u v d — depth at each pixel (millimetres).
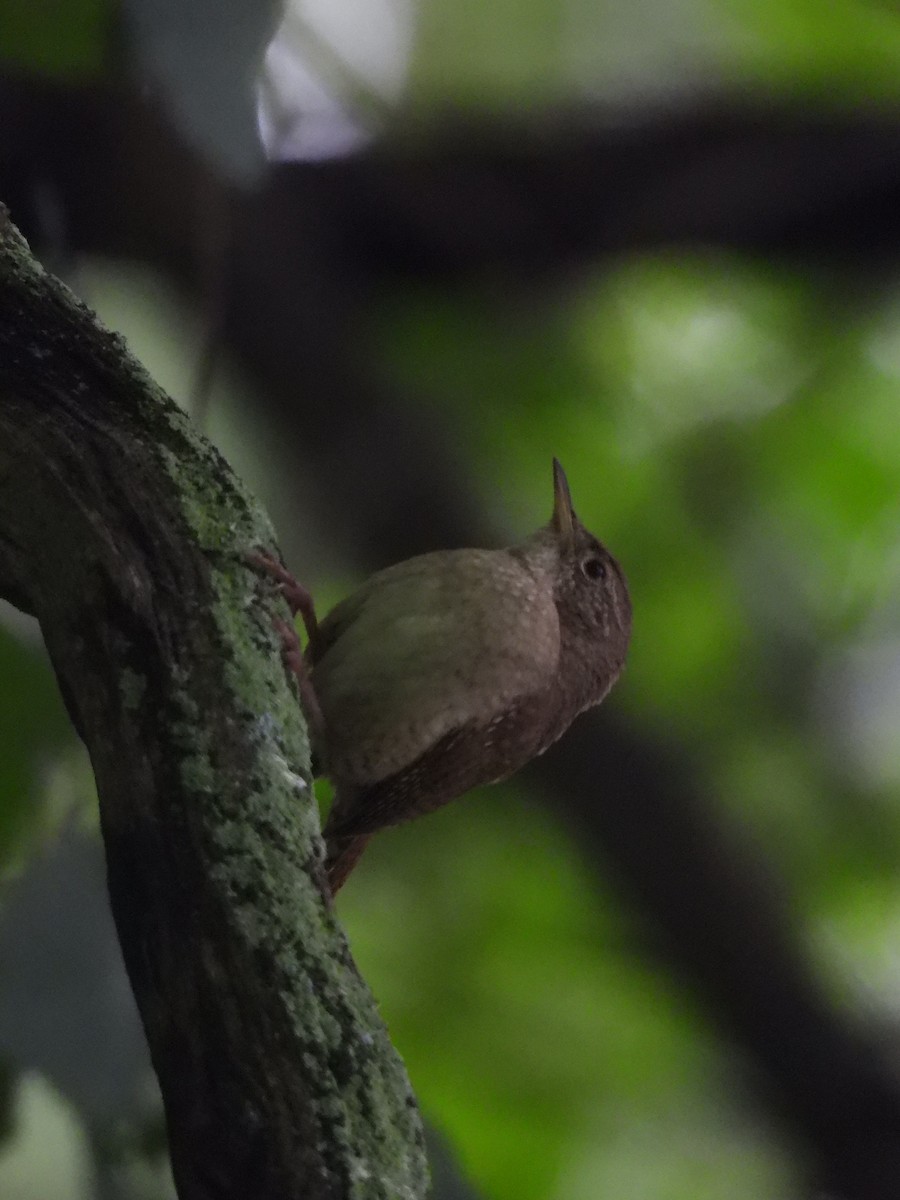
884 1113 7645
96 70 5383
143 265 6918
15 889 4453
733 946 7754
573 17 7953
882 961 9547
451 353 9117
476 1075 9500
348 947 3533
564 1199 9258
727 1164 9266
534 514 9602
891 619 10016
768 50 8023
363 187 7387
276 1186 3338
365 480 7742
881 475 9961
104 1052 4379
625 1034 9609
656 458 9953
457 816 9727
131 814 3551
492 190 7473
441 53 7852
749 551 9969
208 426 8367
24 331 3773
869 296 9242
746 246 7582
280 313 7473
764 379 9930
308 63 7227
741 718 9906
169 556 3705
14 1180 5691
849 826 9820
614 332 9648
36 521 3693
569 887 9766
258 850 3521
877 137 7414
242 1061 3400
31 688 4984
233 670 3662
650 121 7500
